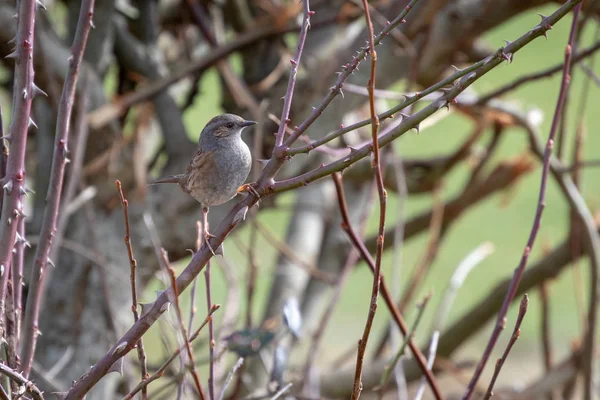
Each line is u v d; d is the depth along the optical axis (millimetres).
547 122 21297
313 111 5117
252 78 11789
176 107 10805
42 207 10078
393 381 10891
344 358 11641
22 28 5453
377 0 11180
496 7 9906
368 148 5000
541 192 6277
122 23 11742
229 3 11719
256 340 7469
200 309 14727
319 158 10633
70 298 9625
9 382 5480
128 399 4965
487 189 12375
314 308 12656
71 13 10641
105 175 9812
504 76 24000
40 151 10141
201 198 7500
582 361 10125
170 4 12891
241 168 7391
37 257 5820
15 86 5492
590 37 24891
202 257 5051
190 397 8562
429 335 11844
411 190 12969
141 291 10336
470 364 10609
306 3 5406
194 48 13664
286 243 12547
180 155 10531
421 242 21781
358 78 9914
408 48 9688
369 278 20766
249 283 8375
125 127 11742
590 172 22250
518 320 5398
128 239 5121
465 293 19578
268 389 7133
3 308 5340
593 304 10117
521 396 10625
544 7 10773
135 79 11469
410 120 4988
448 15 9984
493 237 21484
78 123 8016
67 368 9477
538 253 20406
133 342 5012
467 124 23828
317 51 11273
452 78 5008
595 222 11719
